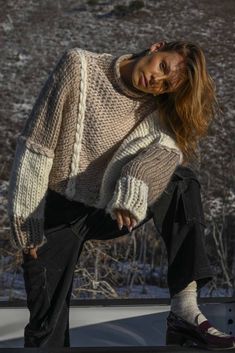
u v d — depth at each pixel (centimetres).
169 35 3294
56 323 338
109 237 346
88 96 317
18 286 748
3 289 735
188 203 327
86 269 693
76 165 322
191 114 318
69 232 336
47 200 333
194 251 323
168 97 323
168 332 336
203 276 321
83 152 322
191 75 314
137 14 3481
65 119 317
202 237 326
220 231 769
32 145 317
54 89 316
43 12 3472
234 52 2947
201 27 3322
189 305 326
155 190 310
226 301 408
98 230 341
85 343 399
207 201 851
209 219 851
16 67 2789
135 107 323
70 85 315
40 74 2742
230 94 2323
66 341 344
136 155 320
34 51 2992
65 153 320
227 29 3291
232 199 913
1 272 734
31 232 319
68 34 3256
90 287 684
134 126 326
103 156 323
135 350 291
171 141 325
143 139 322
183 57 316
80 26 3356
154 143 321
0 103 2378
